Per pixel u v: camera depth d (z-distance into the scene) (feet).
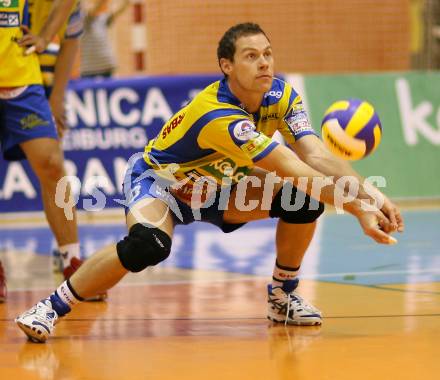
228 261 72.79
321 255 75.10
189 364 35.81
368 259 72.18
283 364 35.40
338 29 149.28
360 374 33.22
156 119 111.65
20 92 56.65
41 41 57.41
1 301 54.08
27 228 102.94
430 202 122.01
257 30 40.75
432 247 79.36
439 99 124.67
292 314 44.73
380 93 122.01
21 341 41.60
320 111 118.83
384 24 151.23
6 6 56.13
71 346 40.19
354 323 44.83
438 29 152.97
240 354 37.65
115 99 110.63
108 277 41.24
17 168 108.27
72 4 58.80
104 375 34.06
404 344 38.99
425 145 122.83
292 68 147.84
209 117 40.65
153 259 40.78
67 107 108.58
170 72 144.66
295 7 146.82
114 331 43.83
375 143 41.11
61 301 41.63
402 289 56.18
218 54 41.60
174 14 143.54
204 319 46.93
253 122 41.93
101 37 123.85
